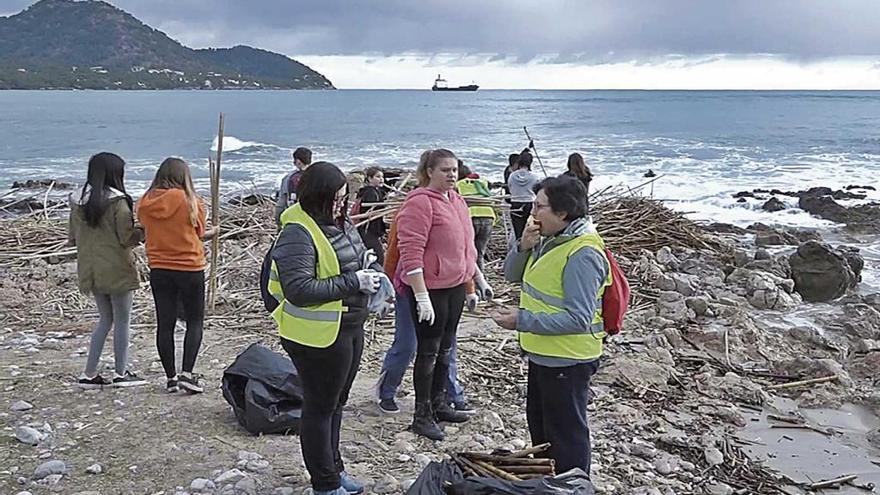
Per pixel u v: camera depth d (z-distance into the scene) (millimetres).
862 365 9320
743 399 7797
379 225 10930
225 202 18375
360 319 4602
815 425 7395
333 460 4785
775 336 9953
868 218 21938
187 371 6641
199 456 5453
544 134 61125
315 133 61062
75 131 58781
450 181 5609
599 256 4508
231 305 9812
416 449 5758
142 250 12344
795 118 85812
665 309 10469
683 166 36844
